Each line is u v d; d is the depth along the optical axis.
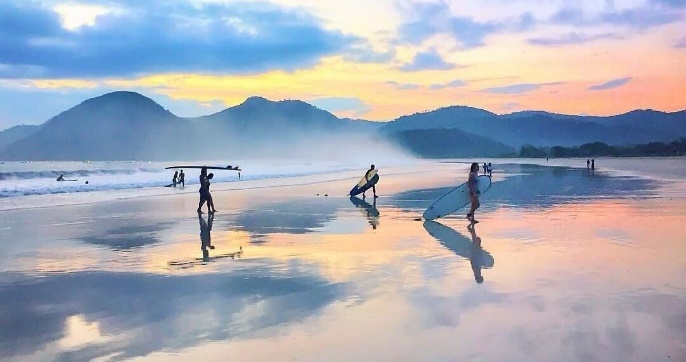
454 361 5.49
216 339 6.43
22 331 6.93
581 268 9.79
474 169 17.55
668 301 7.50
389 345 6.00
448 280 9.04
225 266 10.91
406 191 32.75
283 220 18.77
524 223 16.55
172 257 12.09
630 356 5.52
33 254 12.71
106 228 17.33
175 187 40.50
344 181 46.66
